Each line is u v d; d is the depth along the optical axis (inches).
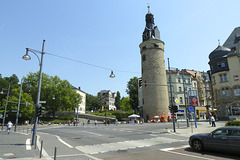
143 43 1897.1
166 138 583.5
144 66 1849.2
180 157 325.7
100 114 2509.8
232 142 326.0
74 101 2241.6
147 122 1683.1
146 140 545.0
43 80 2185.0
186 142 503.5
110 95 4783.5
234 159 305.9
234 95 1360.7
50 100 2105.1
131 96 2407.7
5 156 341.1
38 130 1076.5
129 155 349.1
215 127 861.2
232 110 1343.5
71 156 343.0
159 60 1814.7
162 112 1684.3
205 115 2039.9
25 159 316.8
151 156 337.4
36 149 414.0
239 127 341.7
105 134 728.3
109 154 361.1
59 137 653.3
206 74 2402.8
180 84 1998.0
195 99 909.2
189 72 2251.5
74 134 764.6
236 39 1536.7
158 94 1720.0
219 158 313.9
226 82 1421.0
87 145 470.3
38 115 493.0
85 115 2468.0
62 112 2623.0
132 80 2453.2
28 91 2191.2
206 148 365.4
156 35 1902.1
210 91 2281.0
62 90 2151.8
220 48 1531.7
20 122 2027.6
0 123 1914.4
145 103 1771.7
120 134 714.8
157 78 1759.4
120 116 2324.1
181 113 1859.0
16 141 549.0
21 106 1840.6
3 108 1876.2
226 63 1448.1
